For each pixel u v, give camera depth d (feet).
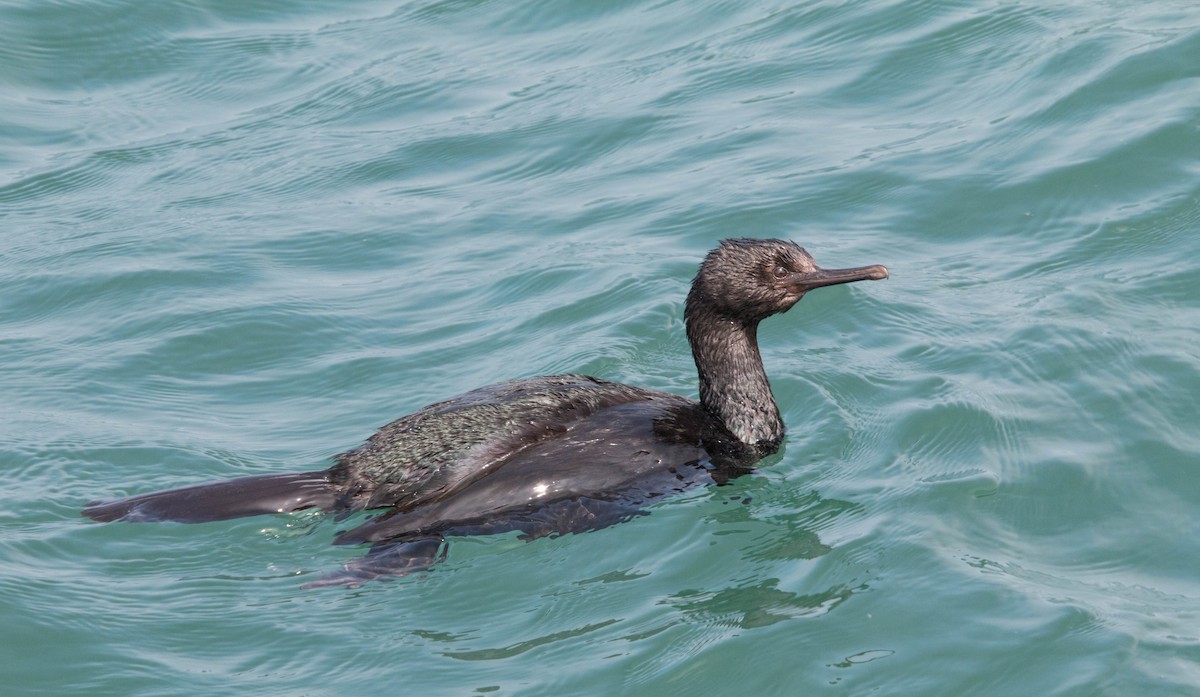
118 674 31.07
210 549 35.40
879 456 40.09
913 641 31.63
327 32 72.54
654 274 50.96
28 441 41.55
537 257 53.21
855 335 47.19
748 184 56.24
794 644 31.63
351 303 50.98
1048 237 50.93
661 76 65.26
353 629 32.50
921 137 57.77
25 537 35.96
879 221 53.21
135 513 35.81
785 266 40.27
